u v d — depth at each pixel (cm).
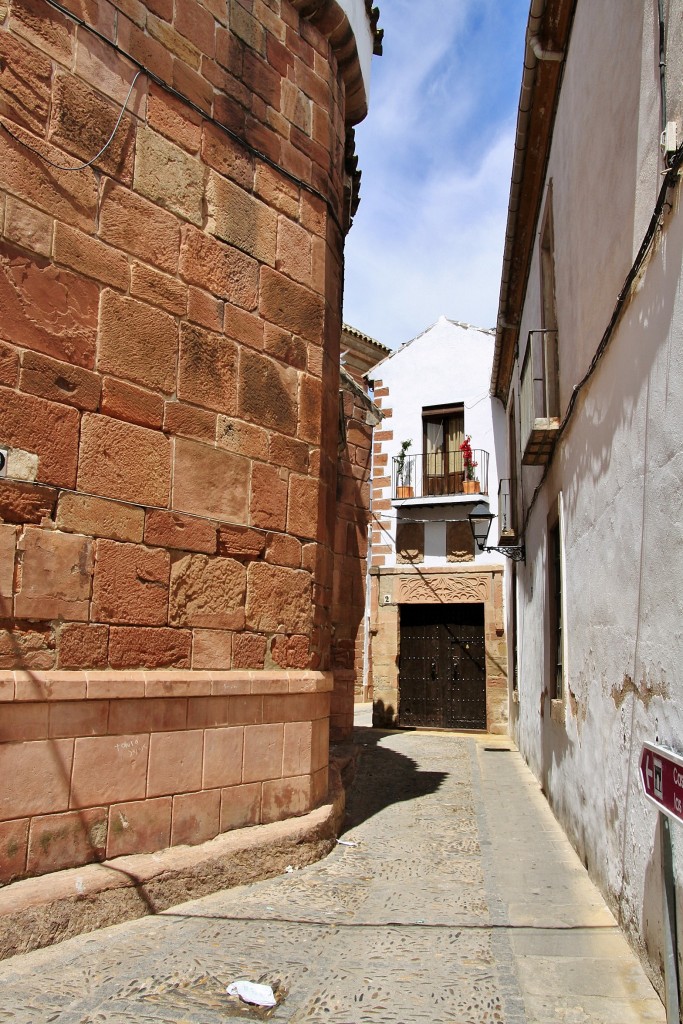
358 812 754
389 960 385
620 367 448
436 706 1672
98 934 408
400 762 1108
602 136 517
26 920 385
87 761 446
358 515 1063
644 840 383
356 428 1066
